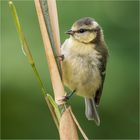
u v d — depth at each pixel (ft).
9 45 41.50
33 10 43.16
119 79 43.70
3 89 42.06
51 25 21.79
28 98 43.86
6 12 42.96
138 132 48.21
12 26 42.47
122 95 44.52
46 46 21.70
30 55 20.75
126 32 45.75
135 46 45.34
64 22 42.60
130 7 45.93
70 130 21.45
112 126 47.88
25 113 46.26
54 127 47.55
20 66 41.19
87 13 43.65
